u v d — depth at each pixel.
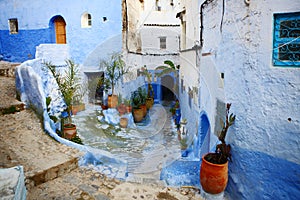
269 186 3.19
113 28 9.92
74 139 6.02
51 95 7.90
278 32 3.04
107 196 3.33
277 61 3.06
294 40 2.91
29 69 5.49
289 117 2.96
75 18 10.48
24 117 5.27
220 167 3.46
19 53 12.16
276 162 3.11
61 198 3.14
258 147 3.30
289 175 2.99
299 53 2.88
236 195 3.69
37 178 3.35
